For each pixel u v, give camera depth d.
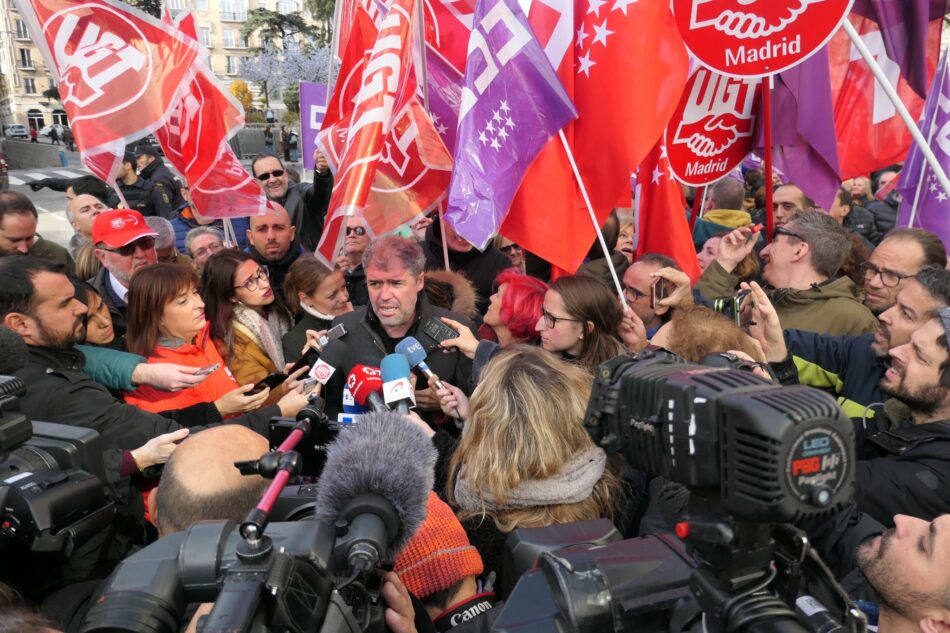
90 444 1.67
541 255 3.19
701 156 3.74
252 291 3.25
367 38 3.72
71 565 1.67
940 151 4.01
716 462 0.83
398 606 1.31
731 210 5.28
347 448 1.23
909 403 2.06
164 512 1.38
